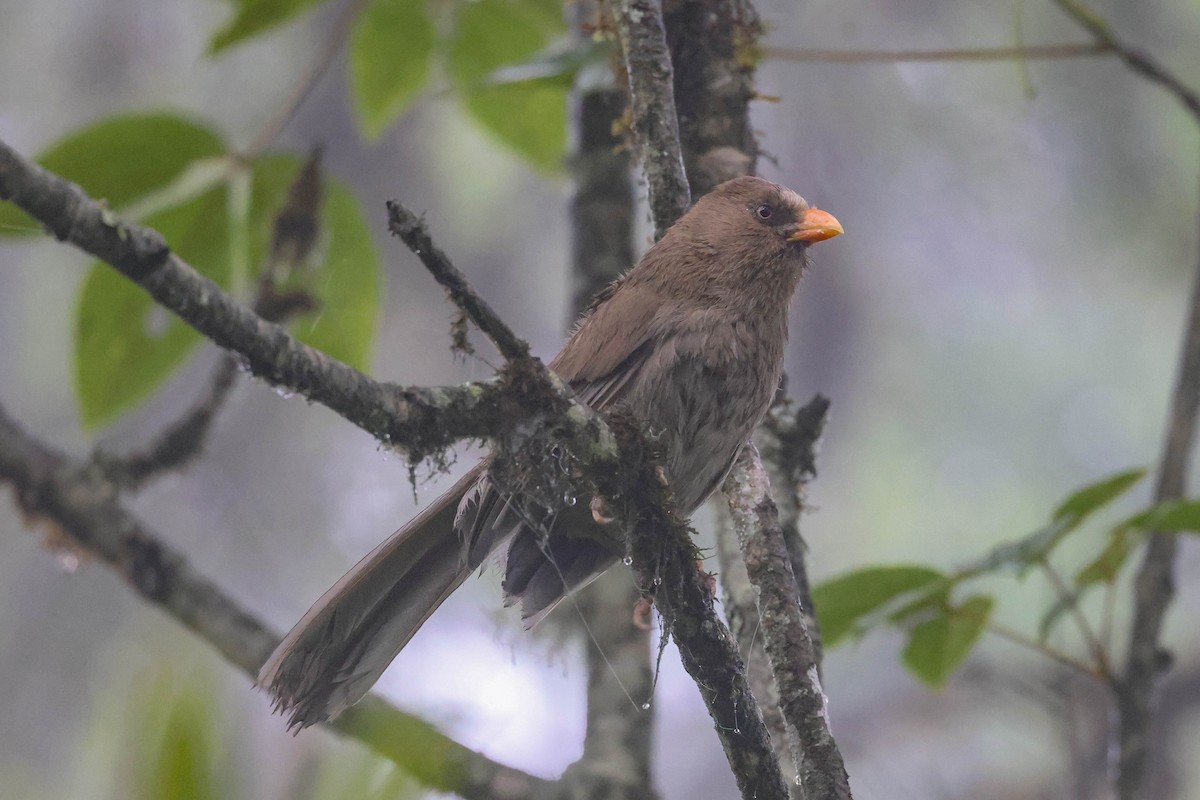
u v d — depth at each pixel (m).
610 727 8.02
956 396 18.20
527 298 17.61
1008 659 14.43
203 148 8.88
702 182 8.19
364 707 6.22
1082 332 17.86
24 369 16.80
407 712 5.85
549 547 7.36
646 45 6.87
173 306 4.91
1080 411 17.84
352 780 4.01
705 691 6.07
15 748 15.36
